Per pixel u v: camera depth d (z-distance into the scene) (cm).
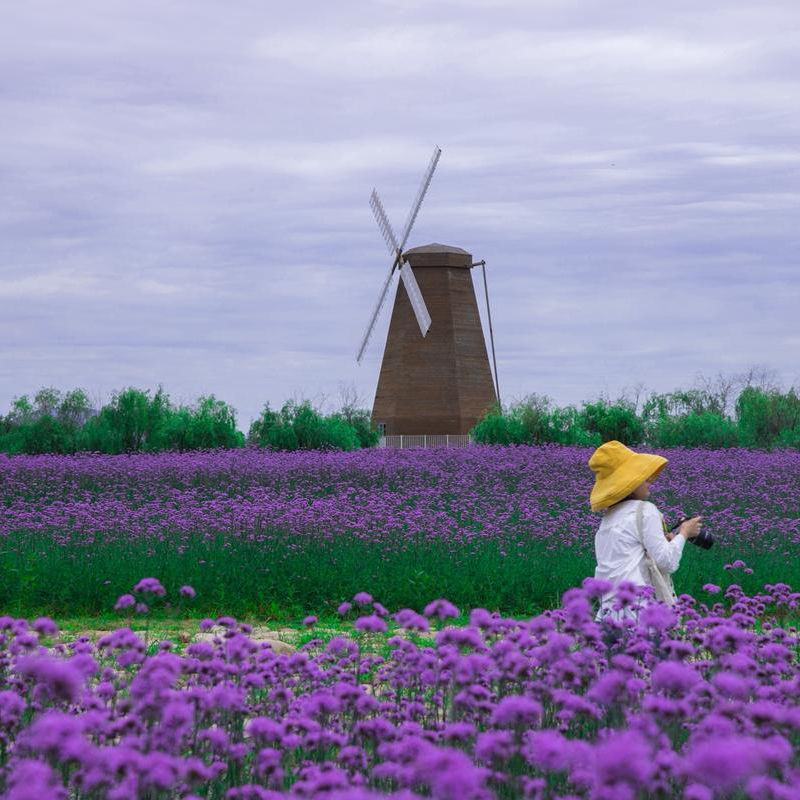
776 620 1258
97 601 1432
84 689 625
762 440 4741
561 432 4431
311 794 441
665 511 2261
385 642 1201
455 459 3353
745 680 530
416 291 6475
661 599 880
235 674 664
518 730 530
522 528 2017
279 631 1320
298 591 1474
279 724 573
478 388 6812
